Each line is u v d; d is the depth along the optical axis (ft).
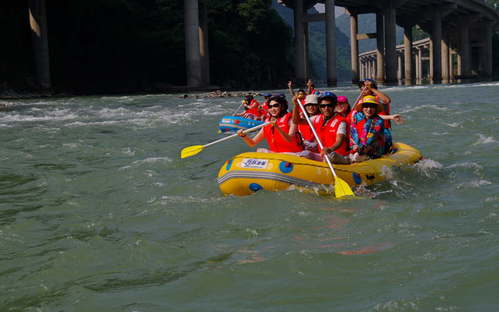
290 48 298.56
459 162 26.58
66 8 186.09
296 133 22.65
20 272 13.17
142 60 211.82
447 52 394.32
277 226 16.28
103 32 196.54
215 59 233.76
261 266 12.77
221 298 11.15
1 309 11.03
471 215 16.47
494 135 35.42
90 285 12.16
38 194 22.40
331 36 251.19
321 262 12.80
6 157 32.99
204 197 20.85
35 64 163.84
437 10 317.22
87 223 17.60
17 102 109.50
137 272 12.92
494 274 11.37
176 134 45.98
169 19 216.74
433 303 10.23
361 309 10.19
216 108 82.94
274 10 266.77
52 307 11.05
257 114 49.65
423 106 63.36
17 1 172.14
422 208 17.60
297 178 20.57
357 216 16.97
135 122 58.75
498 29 437.17
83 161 30.91
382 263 12.53
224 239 15.26
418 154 26.61
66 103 103.96
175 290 11.68
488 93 96.58
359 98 27.55
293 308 10.47
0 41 163.73
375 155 24.20
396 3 281.33
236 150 34.30
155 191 22.18
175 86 200.64
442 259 12.53
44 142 40.68
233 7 248.32
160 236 15.88
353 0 286.87
